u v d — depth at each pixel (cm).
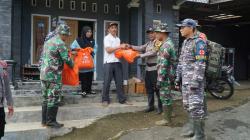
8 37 786
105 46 744
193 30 547
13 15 900
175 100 848
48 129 612
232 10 1344
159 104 723
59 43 602
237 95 935
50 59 600
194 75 525
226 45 1706
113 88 912
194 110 531
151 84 729
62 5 1020
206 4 1211
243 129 635
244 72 1755
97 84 981
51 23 1006
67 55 611
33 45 987
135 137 599
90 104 754
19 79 932
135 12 1042
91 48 773
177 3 1090
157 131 619
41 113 669
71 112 691
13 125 629
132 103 785
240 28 1742
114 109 730
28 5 974
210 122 669
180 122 664
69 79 646
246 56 1753
